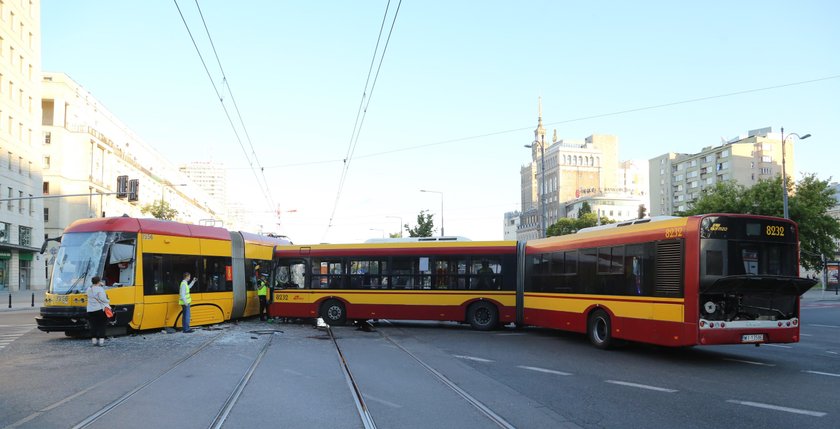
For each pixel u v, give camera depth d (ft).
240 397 28.32
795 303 40.19
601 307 48.26
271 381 32.53
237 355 42.47
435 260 65.00
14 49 168.04
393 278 65.92
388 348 47.78
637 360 42.57
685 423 24.26
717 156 358.84
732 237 39.17
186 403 26.91
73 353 43.42
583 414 25.71
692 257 39.11
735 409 26.78
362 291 66.59
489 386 31.94
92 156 232.73
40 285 187.32
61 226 221.66
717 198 161.99
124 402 27.04
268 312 70.38
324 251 68.80
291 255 69.82
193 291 61.11
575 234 53.62
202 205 425.69
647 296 42.91
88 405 26.40
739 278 37.60
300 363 39.09
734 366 39.96
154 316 55.93
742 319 39.24
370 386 31.40
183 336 54.54
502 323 66.23
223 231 67.56
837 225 152.46
